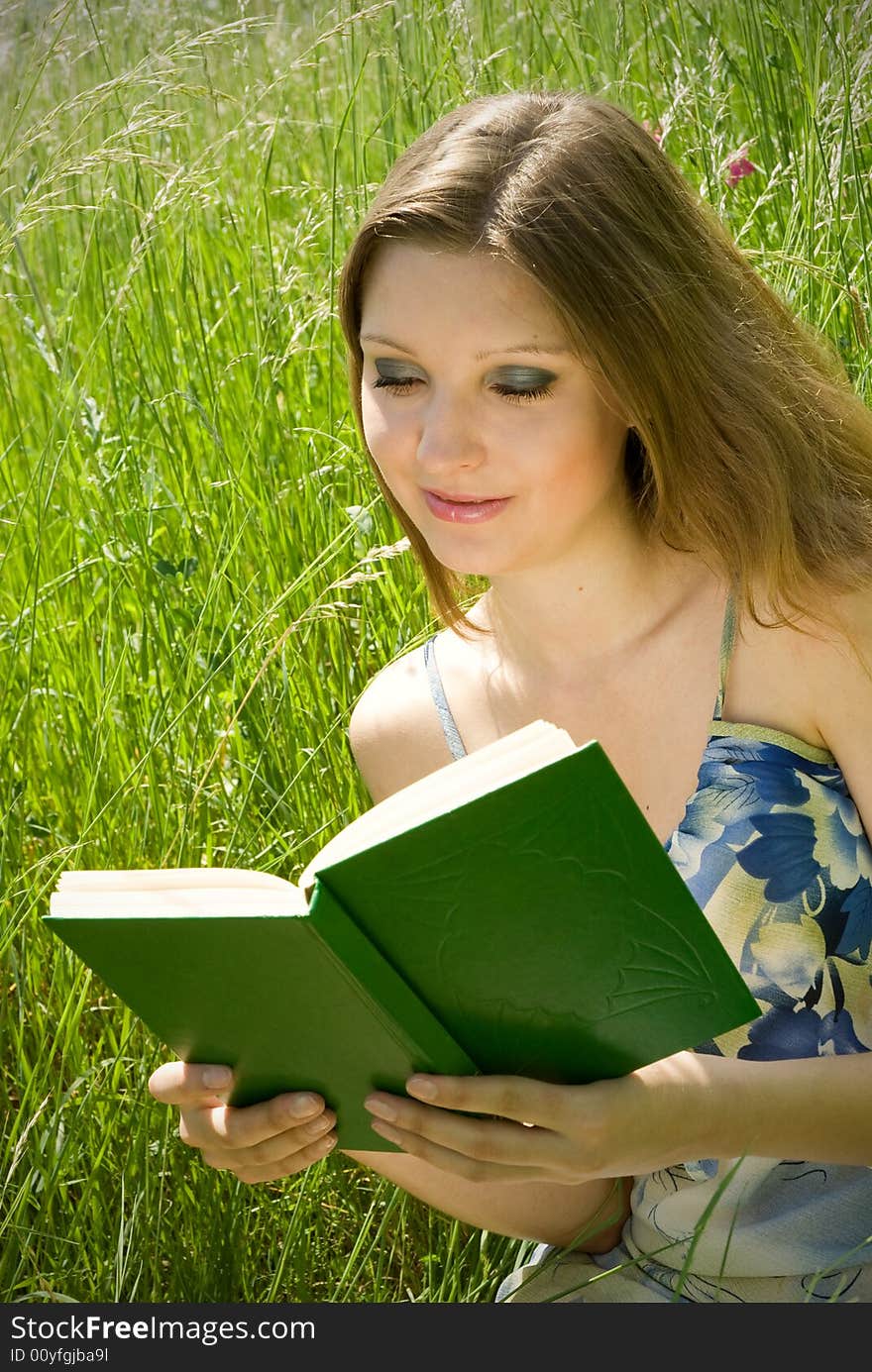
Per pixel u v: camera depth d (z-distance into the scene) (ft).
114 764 7.89
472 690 5.66
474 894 3.71
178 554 8.69
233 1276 6.57
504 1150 4.25
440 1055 4.08
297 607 7.96
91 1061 7.04
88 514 8.71
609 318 4.55
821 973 4.99
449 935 3.81
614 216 4.64
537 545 4.80
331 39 9.91
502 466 4.64
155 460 9.14
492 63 9.94
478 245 4.50
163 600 8.01
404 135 9.23
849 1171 4.99
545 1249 5.71
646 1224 5.24
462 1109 4.23
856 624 4.85
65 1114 6.67
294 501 8.33
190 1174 6.88
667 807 5.19
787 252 8.00
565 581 5.14
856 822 4.97
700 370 4.80
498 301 4.50
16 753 8.01
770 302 5.54
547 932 3.83
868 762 4.90
